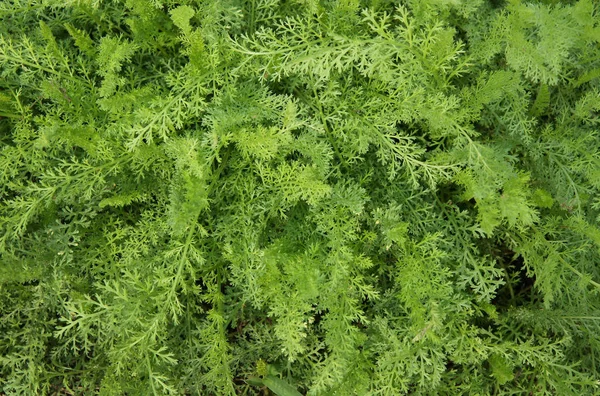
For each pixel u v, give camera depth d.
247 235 0.40
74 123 0.42
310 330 0.44
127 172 0.43
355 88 0.42
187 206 0.36
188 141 0.37
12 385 0.41
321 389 0.40
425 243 0.41
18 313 0.43
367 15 0.39
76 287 0.43
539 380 0.44
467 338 0.42
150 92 0.41
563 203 0.44
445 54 0.39
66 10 0.45
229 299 0.44
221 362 0.43
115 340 0.43
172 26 0.43
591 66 0.46
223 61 0.42
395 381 0.41
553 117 0.49
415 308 0.39
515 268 0.50
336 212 0.40
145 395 0.40
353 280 0.40
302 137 0.40
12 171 0.41
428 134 0.46
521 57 0.40
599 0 0.46
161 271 0.38
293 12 0.45
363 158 0.41
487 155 0.39
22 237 0.42
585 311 0.43
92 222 0.44
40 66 0.41
